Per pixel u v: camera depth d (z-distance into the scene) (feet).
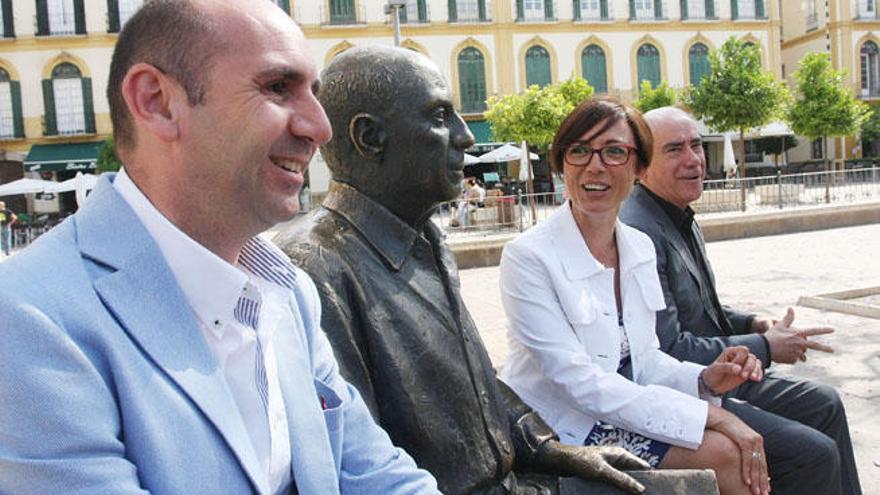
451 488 5.64
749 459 6.97
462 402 5.77
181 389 3.57
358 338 5.53
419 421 5.54
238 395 4.01
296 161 3.91
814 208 46.55
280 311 4.37
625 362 8.18
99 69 98.99
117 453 3.29
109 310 3.51
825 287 25.80
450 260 6.35
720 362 7.95
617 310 8.26
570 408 7.82
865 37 118.42
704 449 7.06
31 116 98.68
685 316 9.84
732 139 110.93
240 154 3.71
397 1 44.11
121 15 98.63
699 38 111.86
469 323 6.24
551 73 108.47
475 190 61.11
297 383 4.39
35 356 3.12
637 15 109.91
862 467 10.96
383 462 4.86
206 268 3.88
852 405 13.48
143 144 3.80
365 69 5.78
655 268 8.56
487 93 106.83
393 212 5.96
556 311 7.80
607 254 8.37
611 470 6.08
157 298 3.65
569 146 8.14
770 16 113.50
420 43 104.68
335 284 5.51
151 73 3.68
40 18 97.76
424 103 5.76
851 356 16.44
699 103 70.23
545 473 6.50
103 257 3.60
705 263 10.76
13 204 97.81
